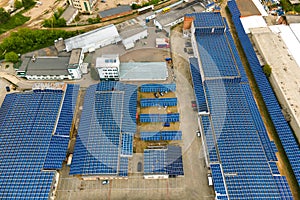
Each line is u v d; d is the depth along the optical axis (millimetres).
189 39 166000
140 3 198875
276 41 152500
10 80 144125
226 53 142250
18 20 179625
